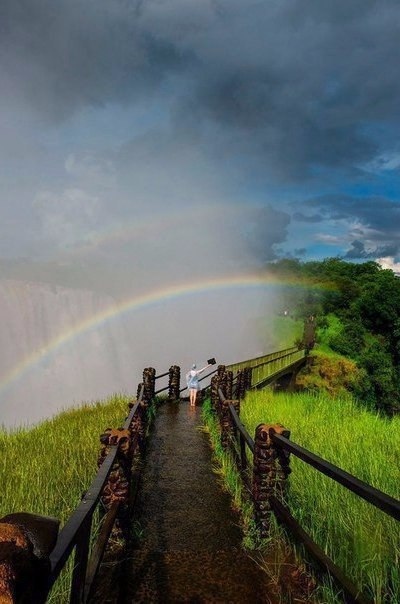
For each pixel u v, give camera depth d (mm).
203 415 13438
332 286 77875
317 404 14055
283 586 4215
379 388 51969
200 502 6641
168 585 4312
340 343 59281
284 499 5145
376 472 6309
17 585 1388
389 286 62188
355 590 3314
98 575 4395
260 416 12023
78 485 6484
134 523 5672
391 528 4461
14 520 1708
